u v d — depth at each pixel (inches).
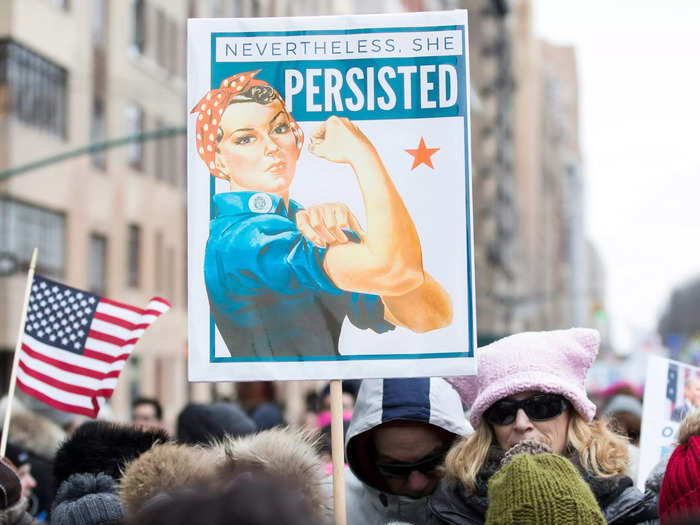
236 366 142.8
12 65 914.1
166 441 175.6
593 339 147.8
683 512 123.6
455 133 144.0
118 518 154.6
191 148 145.7
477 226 2731.3
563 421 144.4
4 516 135.9
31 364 203.2
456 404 156.9
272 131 145.5
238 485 73.9
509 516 108.2
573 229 7076.8
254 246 144.2
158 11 1202.0
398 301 142.6
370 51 145.4
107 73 1081.4
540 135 5093.5
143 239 1162.0
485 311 2738.7
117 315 204.2
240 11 1359.5
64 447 172.2
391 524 144.9
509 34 3385.8
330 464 226.1
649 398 185.0
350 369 142.1
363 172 144.3
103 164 1071.0
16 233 916.6
